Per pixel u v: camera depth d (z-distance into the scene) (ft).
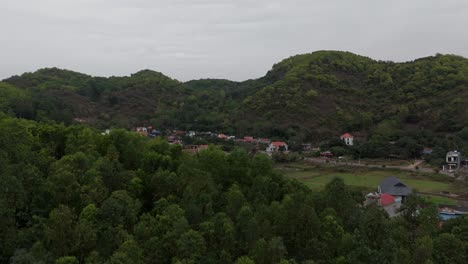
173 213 132.87
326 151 480.23
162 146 201.98
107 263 106.63
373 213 134.10
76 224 123.65
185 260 113.70
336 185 162.30
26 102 454.81
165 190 161.79
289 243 134.10
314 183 347.36
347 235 129.29
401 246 137.80
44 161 160.35
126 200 137.69
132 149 192.13
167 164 181.57
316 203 157.17
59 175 142.61
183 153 202.28
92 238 120.67
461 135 456.04
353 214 153.69
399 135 490.49
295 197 148.97
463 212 251.39
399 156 454.81
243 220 132.36
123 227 130.21
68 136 187.52
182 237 119.44
